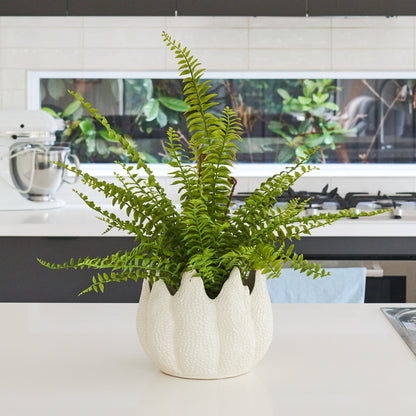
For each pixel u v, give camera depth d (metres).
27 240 2.56
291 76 3.50
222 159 0.97
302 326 1.27
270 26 3.33
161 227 1.00
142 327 0.98
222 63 3.34
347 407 0.87
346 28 3.34
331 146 3.58
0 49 3.30
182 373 0.96
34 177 2.84
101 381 0.97
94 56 3.32
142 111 3.52
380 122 3.57
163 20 3.31
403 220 2.63
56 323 1.29
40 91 3.47
